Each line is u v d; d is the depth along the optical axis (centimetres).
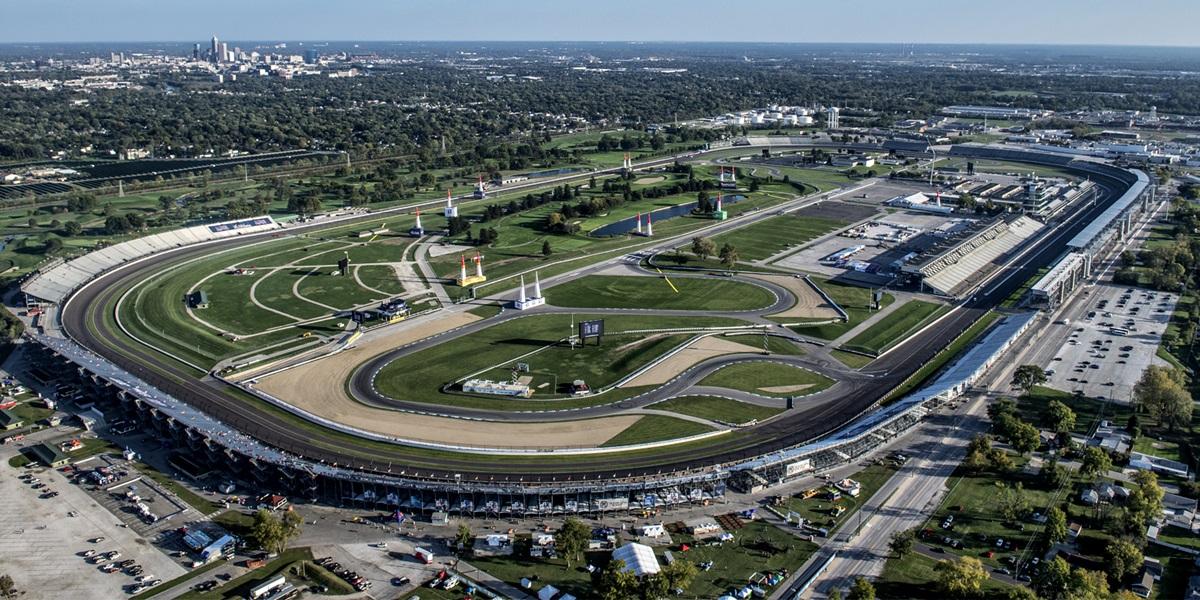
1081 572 15488
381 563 17000
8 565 16812
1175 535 17800
